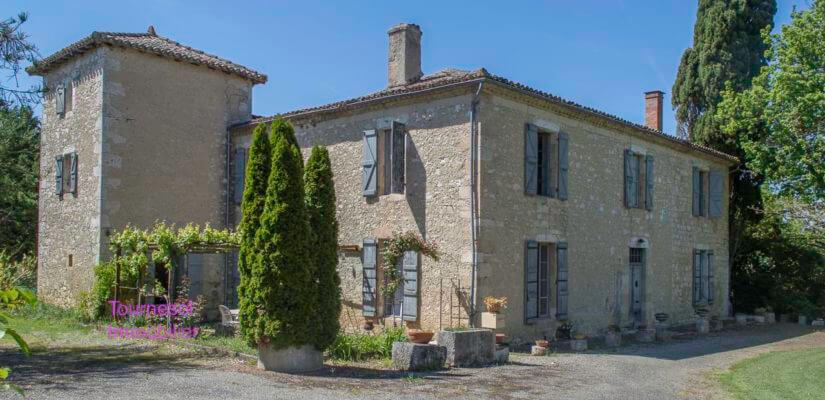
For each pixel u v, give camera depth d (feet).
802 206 70.03
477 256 40.01
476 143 40.63
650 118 68.49
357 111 47.52
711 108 73.67
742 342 49.90
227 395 25.03
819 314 68.39
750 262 74.74
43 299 56.18
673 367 36.70
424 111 43.52
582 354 40.27
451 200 41.57
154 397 24.27
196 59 54.39
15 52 36.04
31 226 73.82
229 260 55.36
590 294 49.26
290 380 28.60
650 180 56.44
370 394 26.23
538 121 45.32
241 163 55.98
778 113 63.16
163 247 42.65
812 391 30.96
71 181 53.06
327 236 32.96
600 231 50.60
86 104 51.90
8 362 32.32
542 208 45.24
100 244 48.93
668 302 58.75
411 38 53.16
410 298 43.09
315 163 33.58
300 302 31.09
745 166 71.10
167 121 53.16
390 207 45.09
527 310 43.47
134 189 50.85
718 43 75.05
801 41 61.16
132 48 50.75
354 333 41.68
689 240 62.64
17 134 75.15
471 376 31.01
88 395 24.44
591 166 50.08
